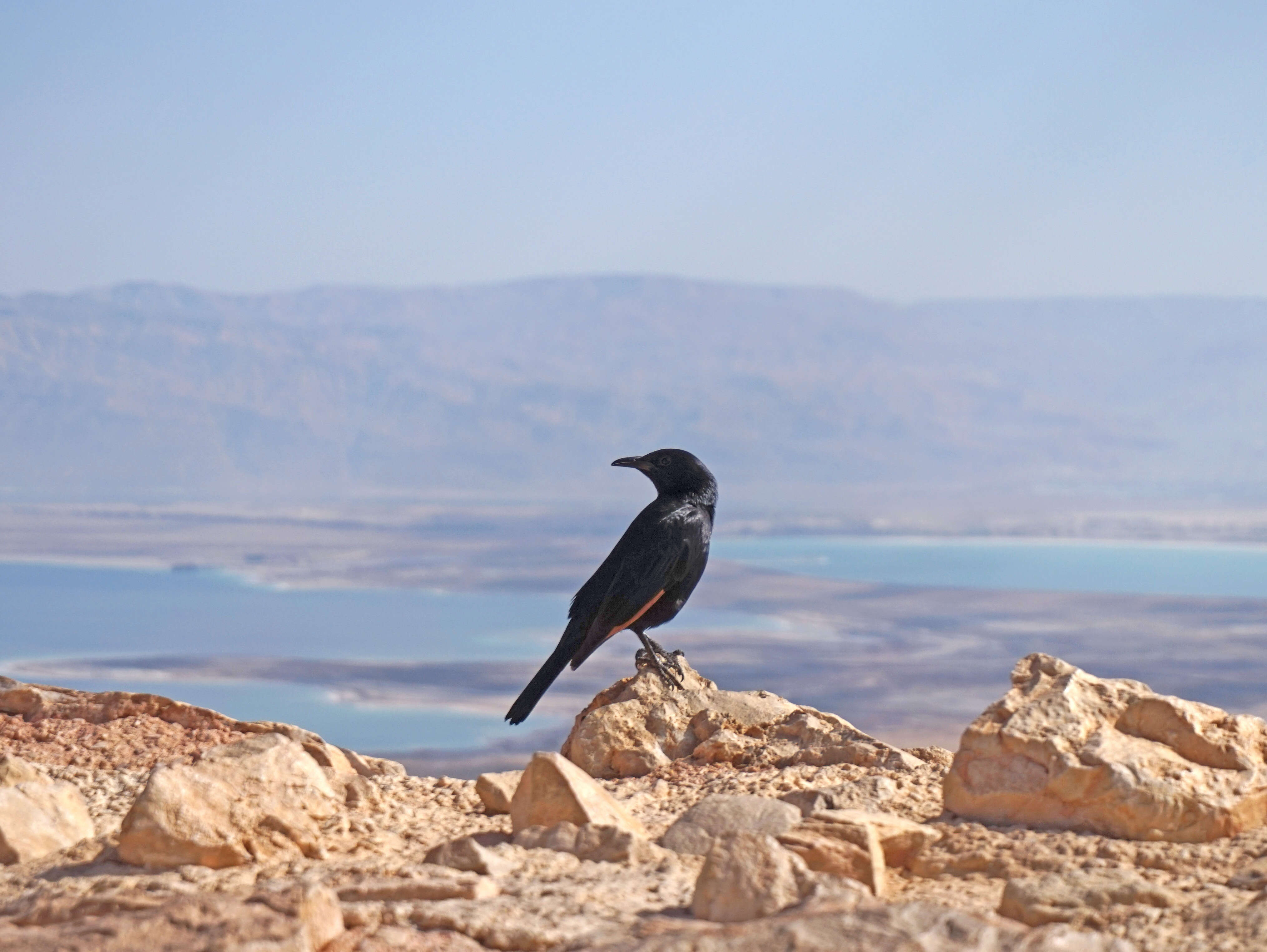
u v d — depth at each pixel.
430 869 6.51
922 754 10.03
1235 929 5.45
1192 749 7.59
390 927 5.61
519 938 5.51
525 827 7.75
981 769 7.75
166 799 7.34
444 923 5.65
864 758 9.88
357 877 6.56
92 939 5.13
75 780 10.15
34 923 6.06
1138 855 6.82
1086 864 6.73
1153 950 5.35
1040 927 5.20
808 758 10.04
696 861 7.04
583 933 5.55
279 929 5.12
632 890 6.30
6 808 7.99
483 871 6.61
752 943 4.96
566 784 7.69
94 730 11.56
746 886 5.84
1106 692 7.97
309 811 7.82
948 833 7.45
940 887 6.72
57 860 7.57
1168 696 7.82
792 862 6.00
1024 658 8.45
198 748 11.02
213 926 5.20
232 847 7.16
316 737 10.84
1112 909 5.84
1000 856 6.96
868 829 6.77
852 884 5.85
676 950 4.93
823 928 5.02
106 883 6.73
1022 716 7.77
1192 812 7.11
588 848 7.08
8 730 11.67
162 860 7.16
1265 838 7.04
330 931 5.43
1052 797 7.43
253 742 8.18
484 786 8.81
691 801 9.29
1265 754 7.66
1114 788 7.22
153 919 5.33
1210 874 6.53
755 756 10.26
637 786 9.91
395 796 9.27
